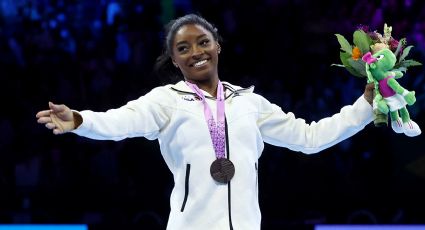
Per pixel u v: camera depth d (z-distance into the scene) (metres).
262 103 12.48
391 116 12.30
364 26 12.67
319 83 31.62
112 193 27.91
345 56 12.62
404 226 25.34
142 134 11.64
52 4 34.50
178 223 11.55
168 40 12.38
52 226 25.03
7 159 28.97
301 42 32.75
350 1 33.59
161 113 11.77
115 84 31.38
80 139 29.16
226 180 11.42
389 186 28.19
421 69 31.19
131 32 32.84
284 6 33.50
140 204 27.86
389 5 32.72
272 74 32.22
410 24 32.38
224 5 33.72
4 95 31.02
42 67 31.92
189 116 11.71
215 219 11.35
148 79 31.27
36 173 28.31
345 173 28.27
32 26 33.59
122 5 34.00
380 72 12.02
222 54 32.69
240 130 11.77
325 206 27.61
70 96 31.22
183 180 11.62
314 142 12.60
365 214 26.94
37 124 30.02
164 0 33.88
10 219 26.61
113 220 26.62
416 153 28.64
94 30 33.47
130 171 28.67
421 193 27.98
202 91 12.01
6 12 33.78
